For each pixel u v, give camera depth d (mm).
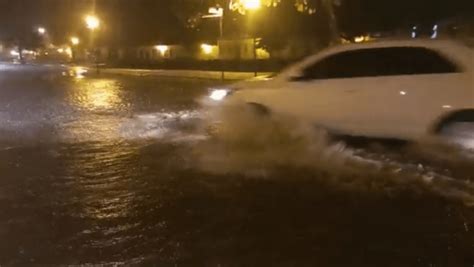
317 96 9086
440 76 7996
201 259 4742
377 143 8688
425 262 4613
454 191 6605
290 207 6156
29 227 5652
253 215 5910
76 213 6109
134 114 15375
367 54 8758
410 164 7852
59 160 9078
